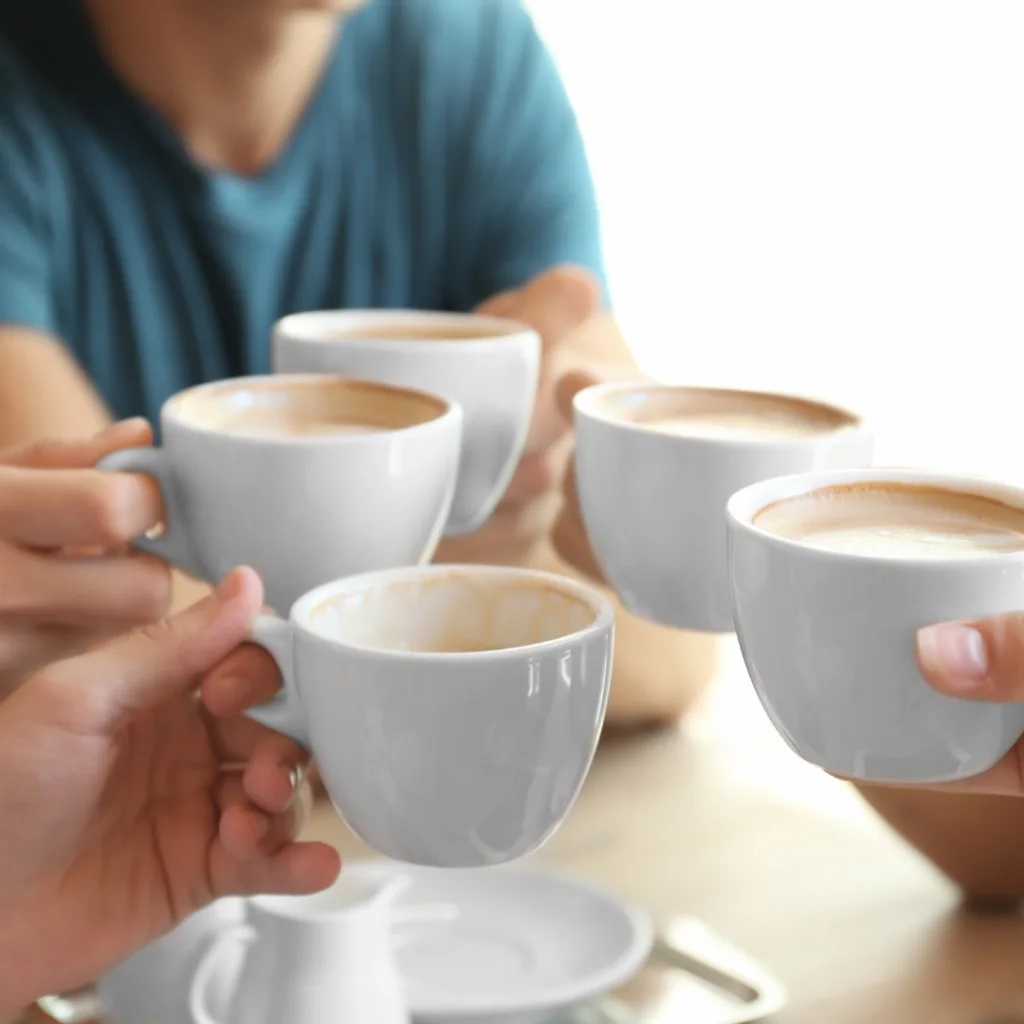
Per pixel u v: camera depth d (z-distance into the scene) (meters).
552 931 1.02
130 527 0.87
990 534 0.77
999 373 2.77
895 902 1.05
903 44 2.94
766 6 3.04
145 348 1.50
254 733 0.89
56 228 1.43
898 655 0.73
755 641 0.75
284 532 0.84
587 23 3.13
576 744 0.77
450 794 0.76
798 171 3.07
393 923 1.03
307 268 1.56
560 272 1.07
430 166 1.56
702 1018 0.96
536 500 1.15
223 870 0.88
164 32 1.42
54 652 0.93
